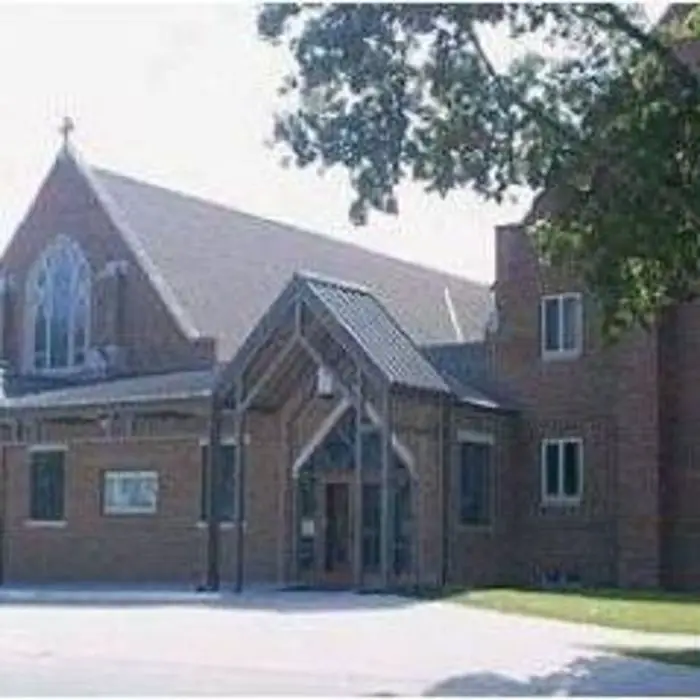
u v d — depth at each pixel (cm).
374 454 3600
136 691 1702
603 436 3691
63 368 4428
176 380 3922
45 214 4541
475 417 3691
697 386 3541
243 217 4938
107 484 4016
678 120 2108
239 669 1923
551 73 2267
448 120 2248
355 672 1895
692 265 2170
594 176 2167
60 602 3122
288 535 3738
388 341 3409
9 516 4153
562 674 1881
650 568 3519
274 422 3784
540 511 3775
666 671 1912
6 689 1714
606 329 2322
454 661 2008
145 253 4347
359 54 2228
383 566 3272
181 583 3825
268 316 3431
